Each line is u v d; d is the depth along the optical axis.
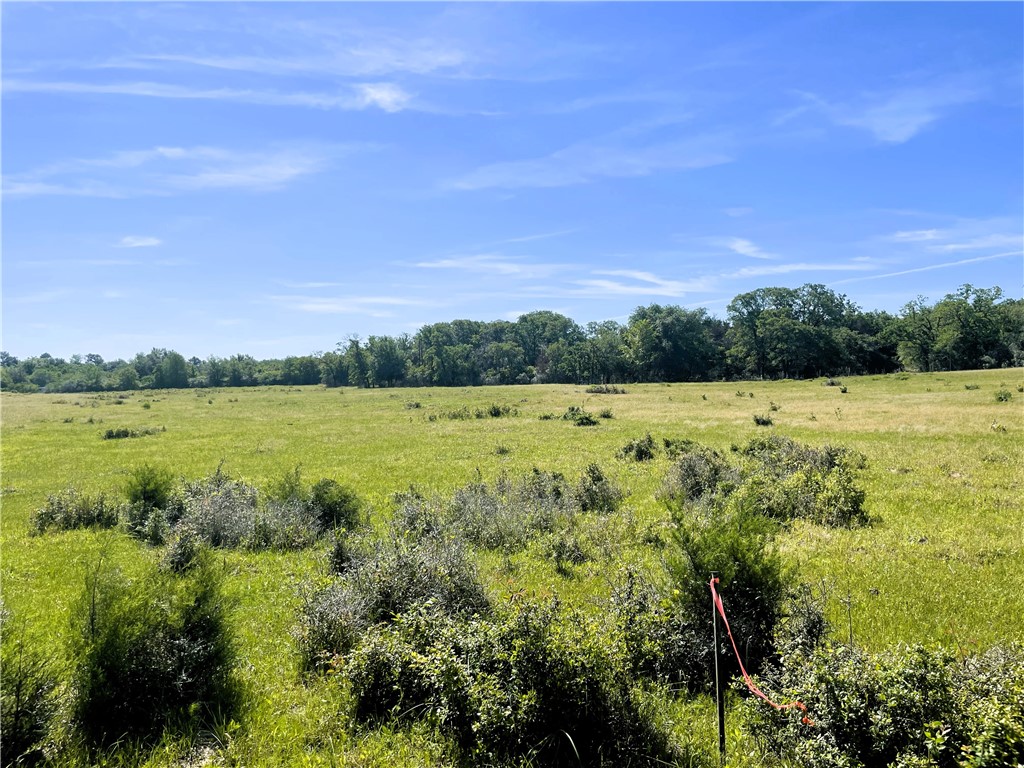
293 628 7.31
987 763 3.80
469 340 163.38
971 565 9.95
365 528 13.02
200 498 14.69
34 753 4.93
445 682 5.28
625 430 33.94
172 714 5.49
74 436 37.47
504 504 14.30
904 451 21.69
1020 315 98.12
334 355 133.75
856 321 121.19
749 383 84.00
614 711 5.10
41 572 11.11
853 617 7.96
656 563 10.11
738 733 5.28
